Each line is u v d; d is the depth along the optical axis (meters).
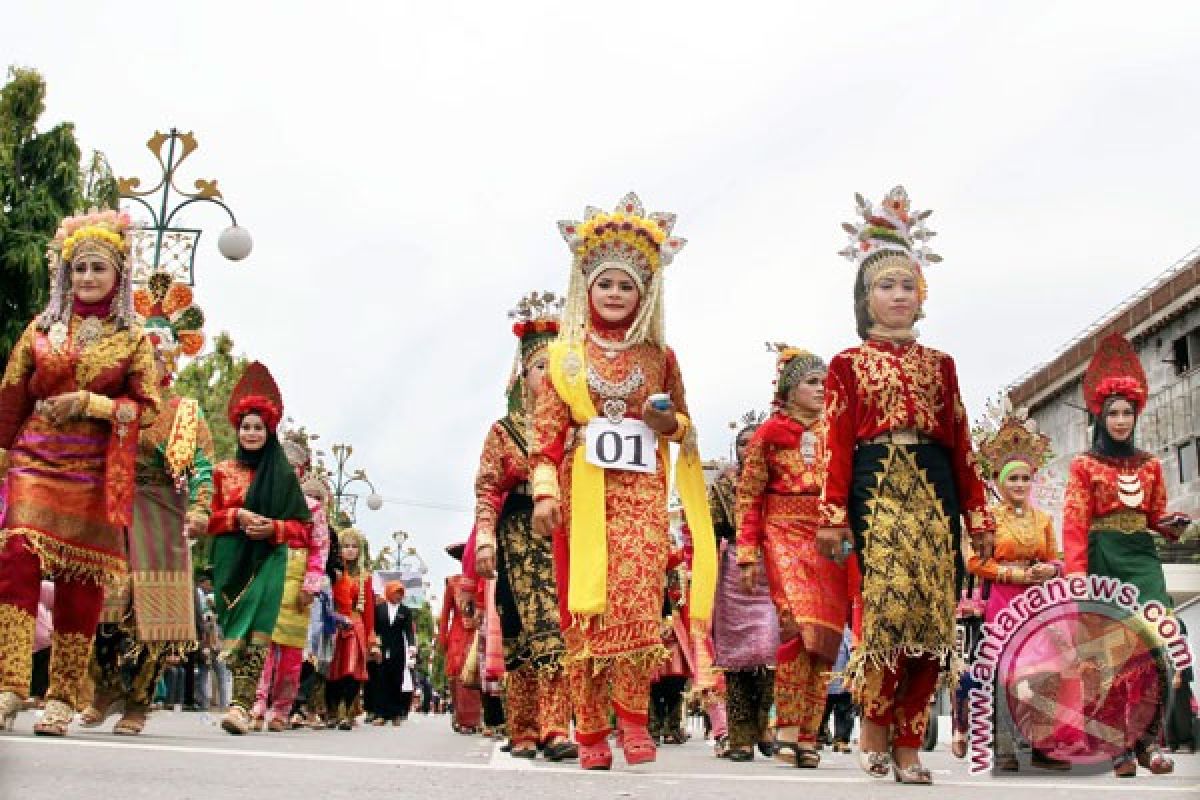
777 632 8.21
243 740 8.00
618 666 5.71
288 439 12.67
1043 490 8.67
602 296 5.95
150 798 3.52
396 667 17.83
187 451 7.75
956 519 5.47
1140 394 7.22
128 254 6.82
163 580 7.66
